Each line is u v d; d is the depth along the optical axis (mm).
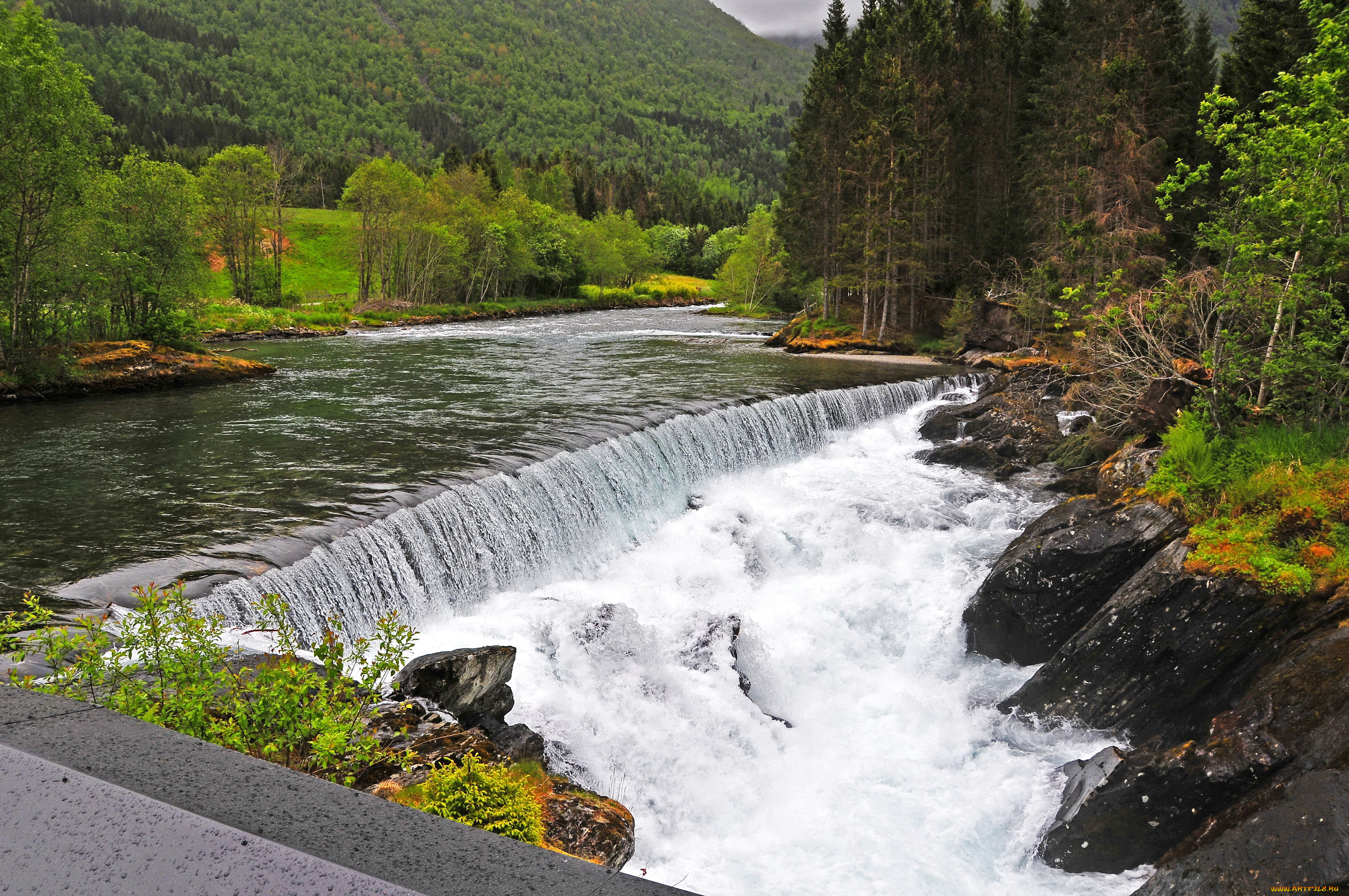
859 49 66875
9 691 2684
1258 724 9750
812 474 24469
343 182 155000
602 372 35906
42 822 1935
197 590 11711
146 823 1935
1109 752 10883
